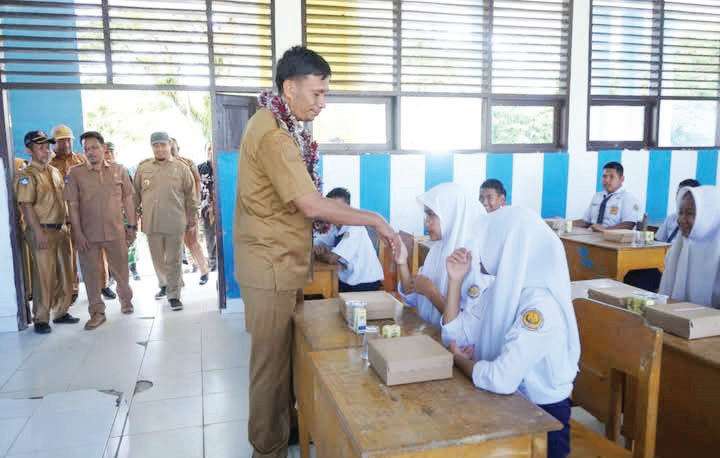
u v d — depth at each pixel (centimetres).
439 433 107
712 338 176
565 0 452
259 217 179
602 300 212
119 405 268
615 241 356
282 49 403
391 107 441
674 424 176
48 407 266
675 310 186
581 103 468
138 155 907
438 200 196
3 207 372
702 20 487
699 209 241
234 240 189
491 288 154
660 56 481
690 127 515
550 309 133
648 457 151
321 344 161
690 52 491
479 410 116
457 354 140
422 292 197
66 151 457
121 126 894
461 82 448
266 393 192
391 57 427
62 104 530
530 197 470
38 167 380
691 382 168
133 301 465
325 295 311
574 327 137
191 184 459
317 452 148
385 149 444
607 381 170
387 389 126
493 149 463
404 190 443
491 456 110
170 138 508
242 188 179
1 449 228
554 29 453
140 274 580
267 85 411
